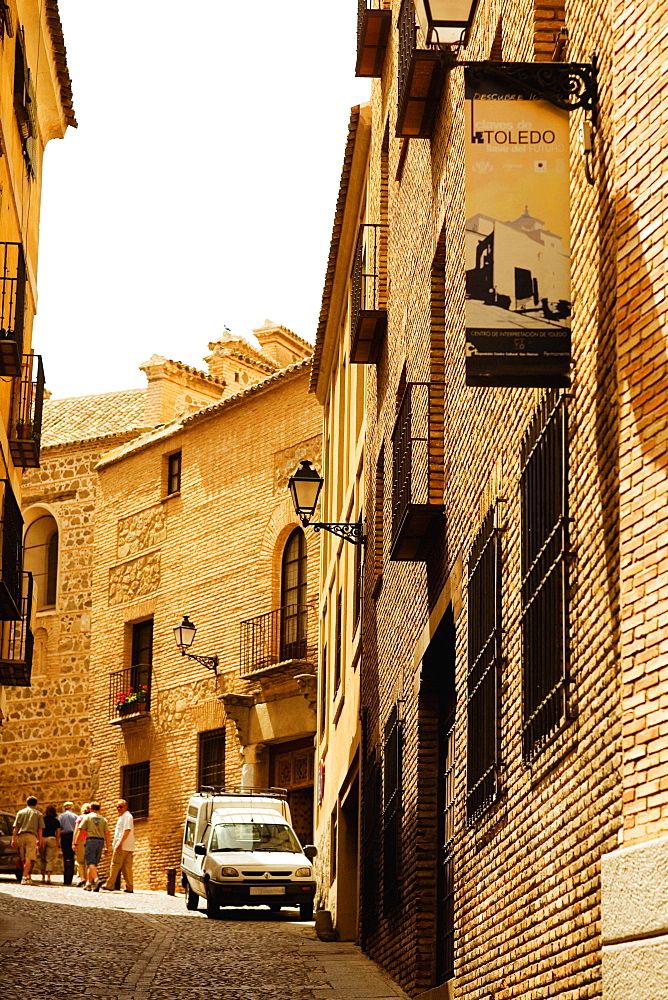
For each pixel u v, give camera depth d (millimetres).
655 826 7203
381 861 19469
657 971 6992
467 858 12453
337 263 29656
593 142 8656
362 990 16406
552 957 9117
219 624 39656
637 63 8062
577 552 8859
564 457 9148
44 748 45094
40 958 17828
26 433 26641
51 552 47188
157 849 40031
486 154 8547
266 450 39156
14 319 24047
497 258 8500
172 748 40438
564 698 8922
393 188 21078
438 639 15078
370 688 22609
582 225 8914
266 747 36906
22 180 26703
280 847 29609
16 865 35531
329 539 32875
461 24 11398
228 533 40000
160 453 43438
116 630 43875
